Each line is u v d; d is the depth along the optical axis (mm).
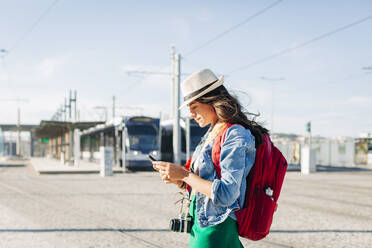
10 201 9016
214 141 1824
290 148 34594
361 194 10781
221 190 1656
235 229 1798
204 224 1787
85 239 5332
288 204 8688
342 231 5828
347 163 37125
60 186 12883
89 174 19844
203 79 1871
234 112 1813
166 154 26547
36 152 105750
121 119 23031
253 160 1764
